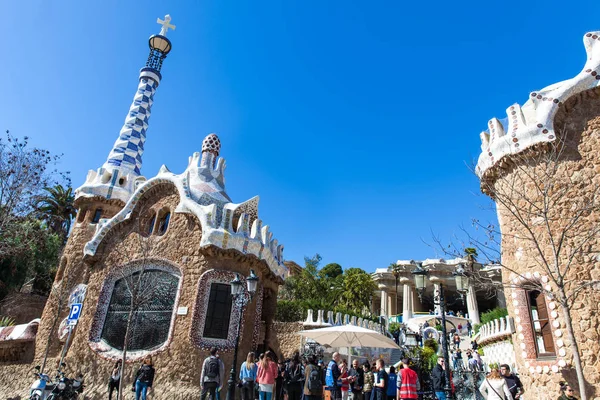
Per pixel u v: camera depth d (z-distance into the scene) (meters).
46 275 34.38
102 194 25.03
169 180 20.20
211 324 17.03
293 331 23.91
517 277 12.42
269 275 20.48
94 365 17.42
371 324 31.14
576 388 10.41
